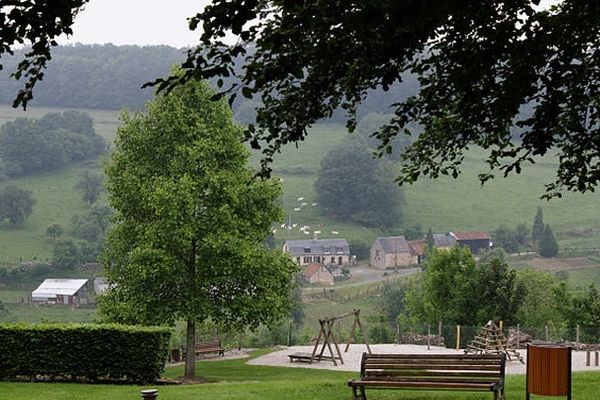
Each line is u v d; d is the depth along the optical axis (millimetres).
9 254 157375
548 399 16484
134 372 25484
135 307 33562
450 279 57562
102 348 25594
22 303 135875
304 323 120312
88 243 158750
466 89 11586
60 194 189000
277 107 11844
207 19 8344
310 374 32250
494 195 191125
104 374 25484
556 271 146875
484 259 142625
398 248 165625
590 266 150375
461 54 10953
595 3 9945
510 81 11719
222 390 20547
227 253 34094
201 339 58250
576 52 12211
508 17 10594
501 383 15094
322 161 189625
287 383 21859
